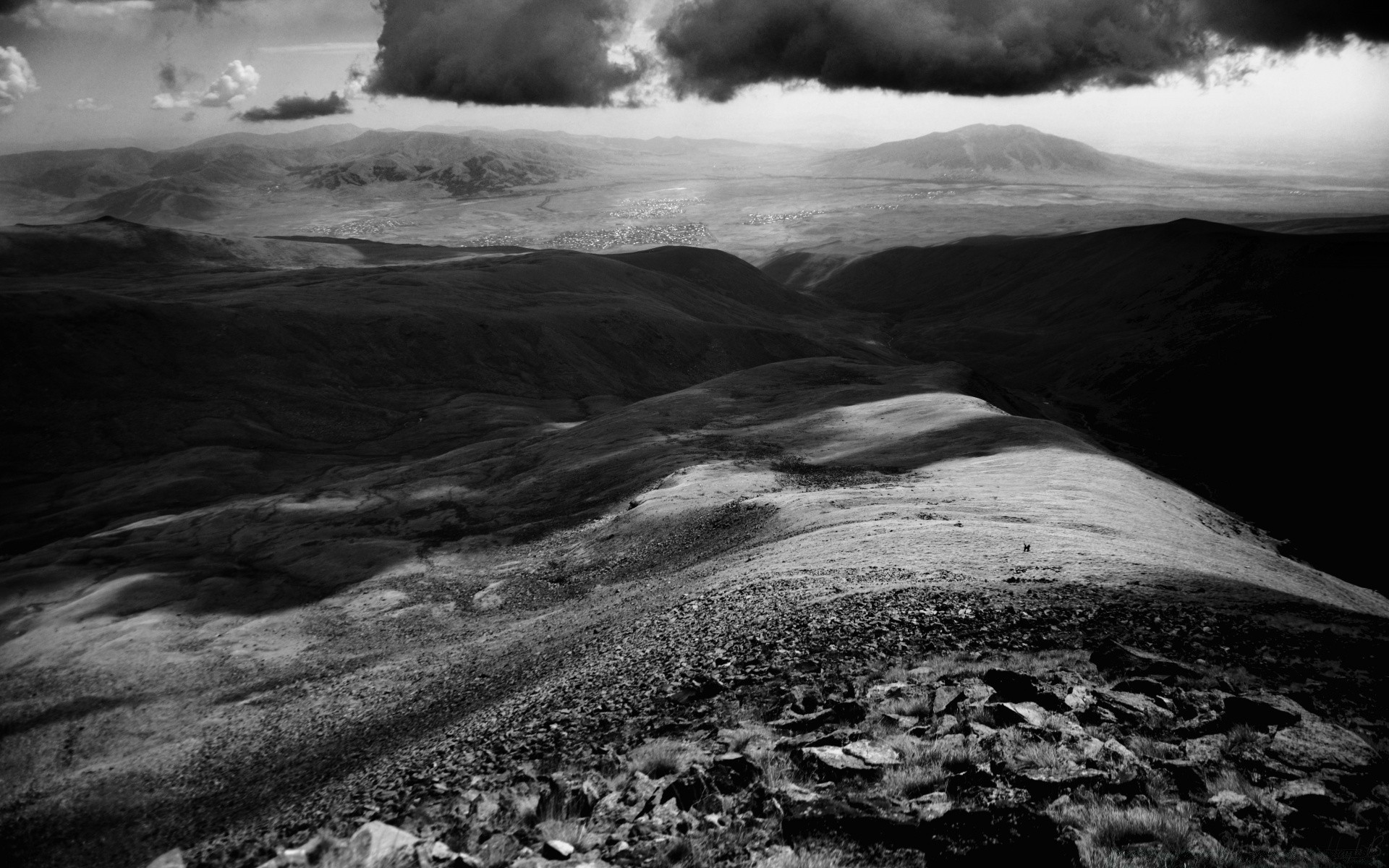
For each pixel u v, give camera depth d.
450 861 10.95
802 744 14.28
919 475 73.00
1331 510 179.50
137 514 144.88
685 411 136.50
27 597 96.62
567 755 18.12
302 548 102.19
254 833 20.16
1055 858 9.05
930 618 23.88
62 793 45.97
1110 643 17.84
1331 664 18.03
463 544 93.88
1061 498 53.75
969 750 12.43
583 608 51.47
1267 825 9.77
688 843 10.70
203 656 70.50
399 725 36.56
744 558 45.97
